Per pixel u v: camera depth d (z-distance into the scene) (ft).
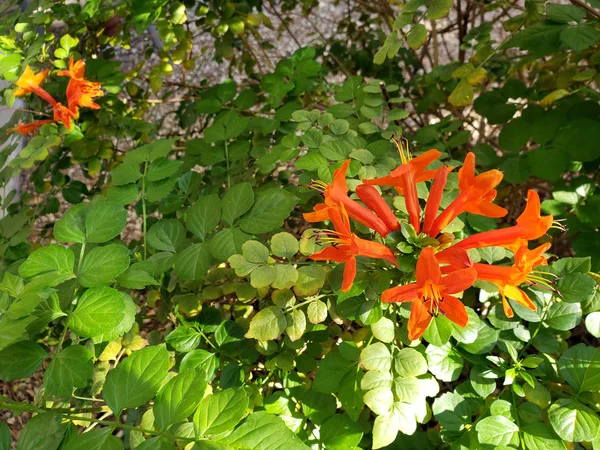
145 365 0.60
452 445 0.71
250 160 1.20
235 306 1.01
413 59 1.77
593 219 0.97
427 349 0.75
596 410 0.69
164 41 1.28
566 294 0.75
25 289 0.63
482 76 1.00
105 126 1.34
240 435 0.55
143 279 0.75
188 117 1.58
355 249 0.62
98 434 0.57
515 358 0.74
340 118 1.04
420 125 1.66
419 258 0.58
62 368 0.63
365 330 0.88
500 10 2.11
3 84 1.63
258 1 1.64
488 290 0.72
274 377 0.93
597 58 1.10
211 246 0.79
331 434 0.74
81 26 1.28
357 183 0.84
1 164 1.18
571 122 0.97
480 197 0.65
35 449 0.58
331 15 2.80
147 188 0.93
